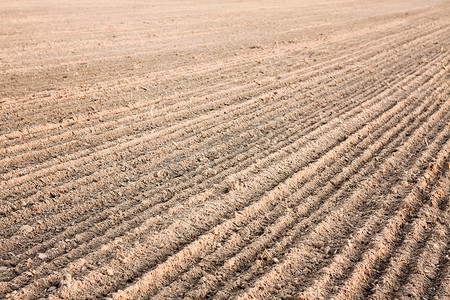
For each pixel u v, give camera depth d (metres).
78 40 13.80
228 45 13.52
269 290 3.74
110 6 22.67
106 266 3.94
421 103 8.18
